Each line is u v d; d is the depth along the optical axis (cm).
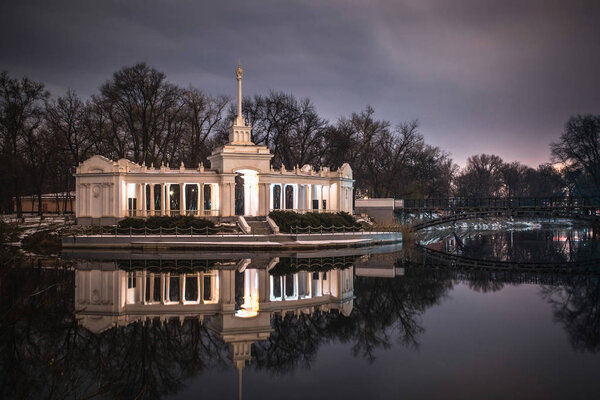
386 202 9112
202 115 9150
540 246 7281
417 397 1675
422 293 3447
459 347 2206
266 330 2502
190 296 3219
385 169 11231
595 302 3153
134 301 3059
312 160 10206
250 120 9425
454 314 2816
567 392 1694
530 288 3666
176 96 8525
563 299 3244
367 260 5225
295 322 2641
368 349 2203
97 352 2145
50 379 1852
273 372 1934
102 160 6775
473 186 16200
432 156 12419
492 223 13150
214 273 4069
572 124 9975
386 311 2891
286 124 9412
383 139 10994
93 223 6788
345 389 1756
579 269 4800
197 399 1692
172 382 1845
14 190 8562
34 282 3112
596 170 9919
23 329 2466
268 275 4025
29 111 8219
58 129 8388
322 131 9819
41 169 8438
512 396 1666
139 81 8044
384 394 1700
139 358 2094
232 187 6938
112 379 1862
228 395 1722
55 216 8162
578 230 11369
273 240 6016
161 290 3375
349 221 7356
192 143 9088
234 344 2280
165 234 6000
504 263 5269
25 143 8656
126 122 8619
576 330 2458
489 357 2064
